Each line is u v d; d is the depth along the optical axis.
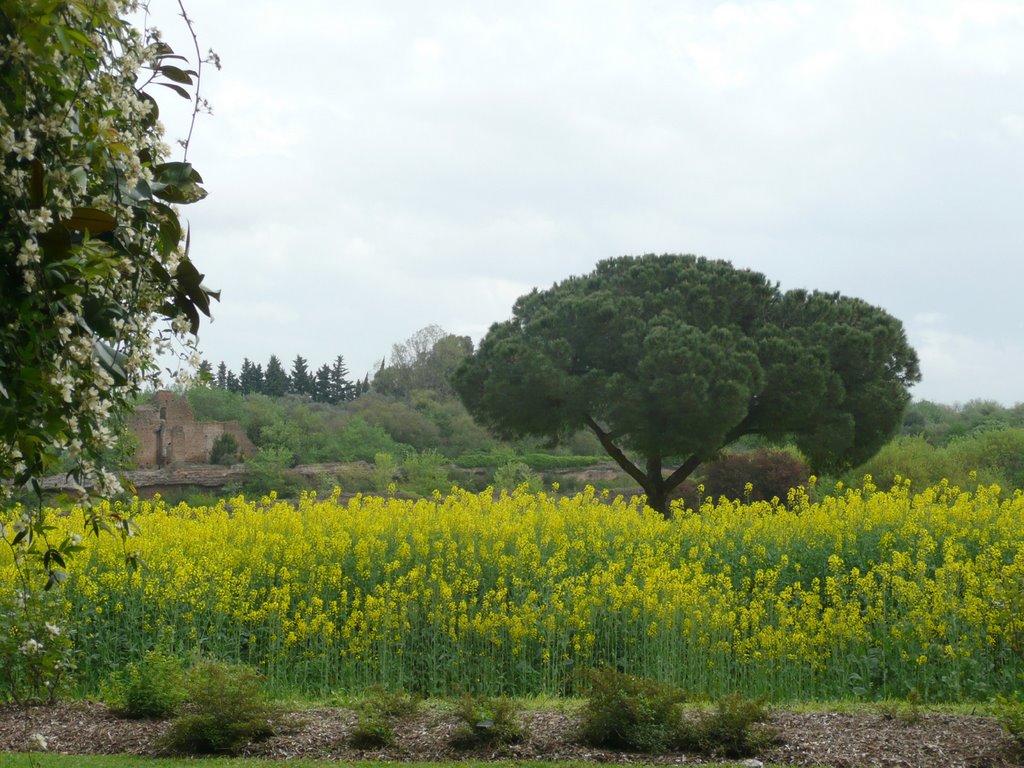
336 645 9.69
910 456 28.39
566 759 6.13
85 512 3.76
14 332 3.17
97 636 9.50
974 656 8.79
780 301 23.72
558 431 22.31
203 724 6.46
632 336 21.33
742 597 10.34
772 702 8.50
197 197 3.71
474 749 6.38
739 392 19.58
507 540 11.90
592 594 9.86
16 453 3.30
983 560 10.17
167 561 10.73
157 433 34.34
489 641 9.59
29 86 3.15
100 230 3.27
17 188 3.07
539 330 22.20
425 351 66.06
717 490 25.66
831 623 9.27
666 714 6.37
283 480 31.97
